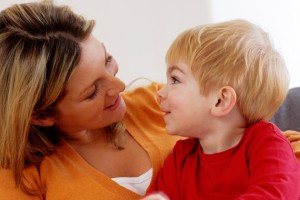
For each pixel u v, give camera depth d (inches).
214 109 36.0
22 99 36.7
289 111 54.8
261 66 36.2
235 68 35.6
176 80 37.8
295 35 83.5
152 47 77.5
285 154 34.0
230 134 37.1
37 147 40.6
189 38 37.3
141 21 75.9
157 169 41.9
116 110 40.9
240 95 36.2
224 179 35.7
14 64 36.6
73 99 37.6
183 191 38.1
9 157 39.3
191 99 36.6
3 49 37.2
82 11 72.2
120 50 76.0
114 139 43.4
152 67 78.4
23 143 38.5
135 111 46.6
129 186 40.7
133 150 43.4
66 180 39.6
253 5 81.3
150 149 43.2
